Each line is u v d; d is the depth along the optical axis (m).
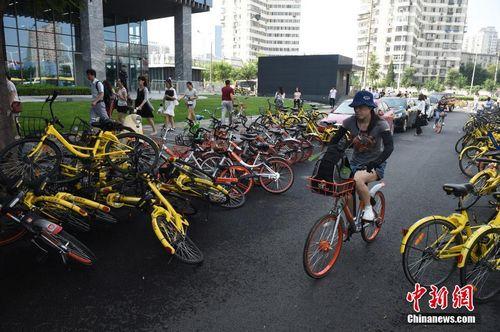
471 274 3.62
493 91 83.38
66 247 3.73
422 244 3.66
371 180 4.14
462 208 3.66
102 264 4.13
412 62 120.44
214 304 3.45
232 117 14.27
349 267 4.21
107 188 4.99
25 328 3.07
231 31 153.38
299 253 4.53
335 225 3.97
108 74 30.98
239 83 70.62
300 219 5.64
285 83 38.75
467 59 141.00
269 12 162.62
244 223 5.43
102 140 5.76
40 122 7.99
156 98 24.98
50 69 26.59
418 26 121.69
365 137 4.04
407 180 8.12
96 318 3.21
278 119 14.57
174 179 5.34
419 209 6.21
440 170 9.16
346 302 3.54
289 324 3.19
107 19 30.38
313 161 9.79
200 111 19.23
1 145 6.05
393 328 3.19
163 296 3.56
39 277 3.84
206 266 4.15
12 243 4.51
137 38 32.72
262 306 3.44
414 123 18.42
